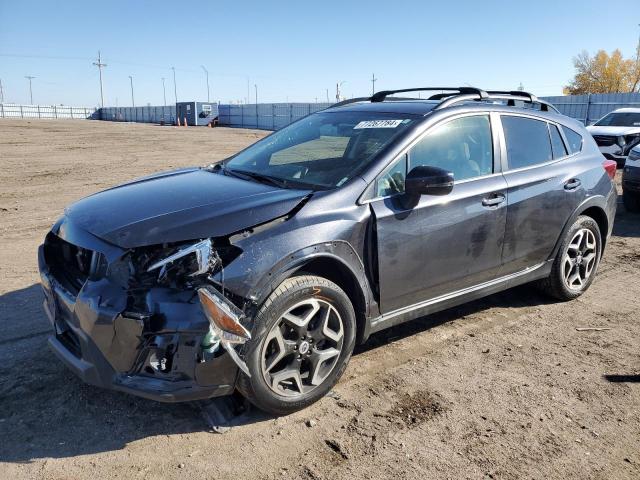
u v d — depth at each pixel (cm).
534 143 471
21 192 1041
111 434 305
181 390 283
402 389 361
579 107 2955
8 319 444
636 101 2709
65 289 309
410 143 379
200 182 382
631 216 931
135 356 281
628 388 371
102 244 295
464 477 281
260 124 5956
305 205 329
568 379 381
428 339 437
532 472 287
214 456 290
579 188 490
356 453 297
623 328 468
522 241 448
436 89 479
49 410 323
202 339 280
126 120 8631
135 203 334
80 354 303
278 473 280
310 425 319
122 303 280
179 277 285
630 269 632
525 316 488
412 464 289
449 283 402
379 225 348
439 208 379
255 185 367
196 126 5975
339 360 342
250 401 314
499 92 490
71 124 4794
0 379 353
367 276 352
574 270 519
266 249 303
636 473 289
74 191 1066
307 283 315
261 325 299
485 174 422
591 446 310
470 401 350
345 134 414
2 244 670
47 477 270
